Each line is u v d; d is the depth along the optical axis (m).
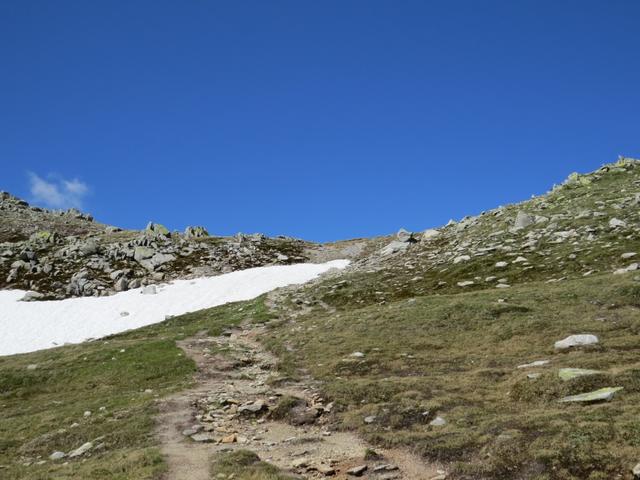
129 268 92.00
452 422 20.44
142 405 27.19
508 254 59.31
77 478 17.58
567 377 21.73
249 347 43.50
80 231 150.88
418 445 18.69
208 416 25.05
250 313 58.38
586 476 14.48
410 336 36.81
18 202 180.38
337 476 17.23
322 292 64.25
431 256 71.06
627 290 35.88
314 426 23.36
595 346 26.98
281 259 101.00
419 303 45.28
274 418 24.73
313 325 46.97
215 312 63.53
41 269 88.69
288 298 64.06
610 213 62.91
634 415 17.02
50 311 70.50
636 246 50.44
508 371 26.23
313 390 27.98
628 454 14.69
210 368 37.06
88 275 85.50
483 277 54.50
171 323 61.44
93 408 29.41
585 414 17.86
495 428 18.48
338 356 34.56
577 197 76.06
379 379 28.25
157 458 18.77
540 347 29.58
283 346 40.91
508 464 15.94
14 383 39.97
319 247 115.12
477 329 35.75
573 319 33.16
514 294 41.91
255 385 31.22
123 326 64.81
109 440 22.89
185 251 101.81
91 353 44.81
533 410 19.89
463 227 83.56
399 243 85.62
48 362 44.31
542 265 52.41
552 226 63.72
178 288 80.81
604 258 49.47
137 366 39.12
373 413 22.92
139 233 127.69
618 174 86.69
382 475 17.00
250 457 18.75
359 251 105.62
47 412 30.72
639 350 25.53
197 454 19.73
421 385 25.34
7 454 24.27
